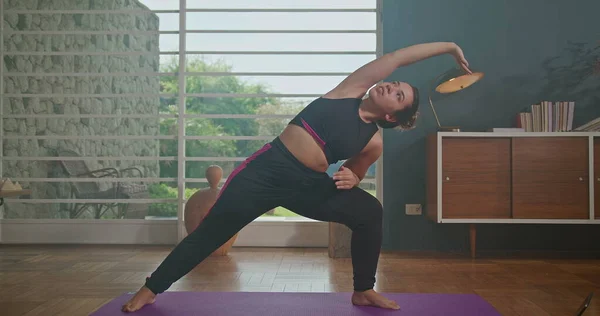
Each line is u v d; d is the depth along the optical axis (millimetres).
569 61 4867
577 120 4848
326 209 2693
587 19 4867
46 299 3006
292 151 2562
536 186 4434
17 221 5148
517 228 4879
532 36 4895
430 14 4930
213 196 4520
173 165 5156
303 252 4750
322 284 3416
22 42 5199
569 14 4875
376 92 2578
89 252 4676
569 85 4859
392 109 2568
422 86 4906
